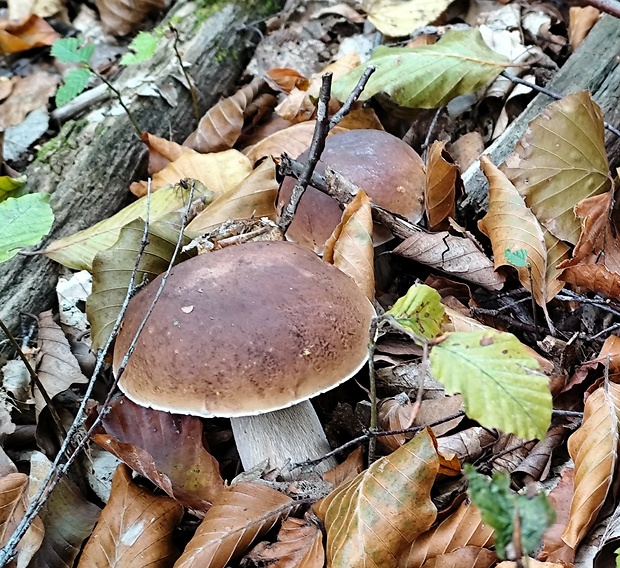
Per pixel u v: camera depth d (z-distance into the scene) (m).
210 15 0.64
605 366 0.32
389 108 0.54
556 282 0.39
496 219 0.40
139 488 0.33
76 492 0.36
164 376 0.30
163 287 0.32
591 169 0.41
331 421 0.38
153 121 0.58
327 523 0.29
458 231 0.42
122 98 0.58
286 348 0.29
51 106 0.63
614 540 0.28
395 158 0.44
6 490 0.33
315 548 0.30
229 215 0.43
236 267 0.32
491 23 0.58
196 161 0.51
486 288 0.41
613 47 0.46
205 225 0.42
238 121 0.58
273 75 0.61
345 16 0.65
